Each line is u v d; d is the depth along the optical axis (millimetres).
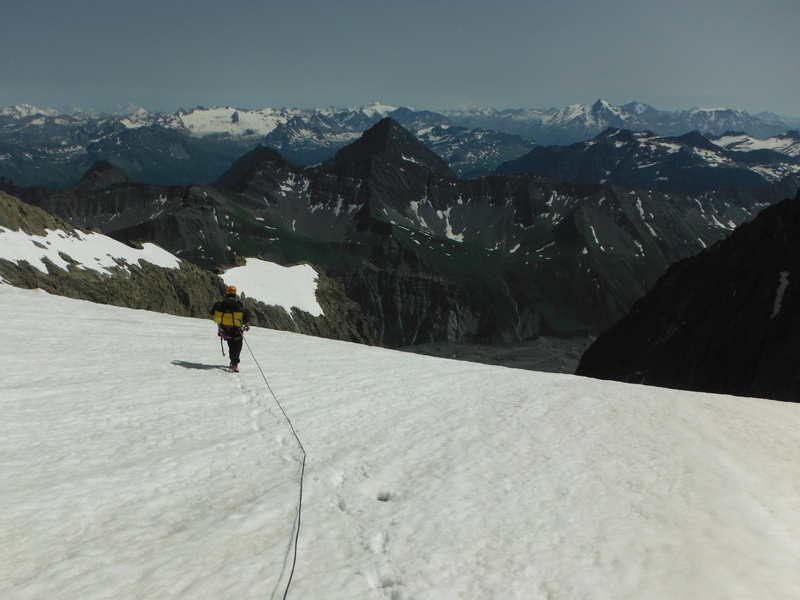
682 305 115812
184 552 5500
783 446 9938
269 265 182875
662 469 8547
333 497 7203
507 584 5223
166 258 126438
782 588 5273
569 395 14281
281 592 4898
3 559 5219
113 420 9938
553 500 7301
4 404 10273
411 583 5180
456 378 16859
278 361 18312
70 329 19219
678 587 5238
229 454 8609
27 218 98250
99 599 4645
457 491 7500
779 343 74062
